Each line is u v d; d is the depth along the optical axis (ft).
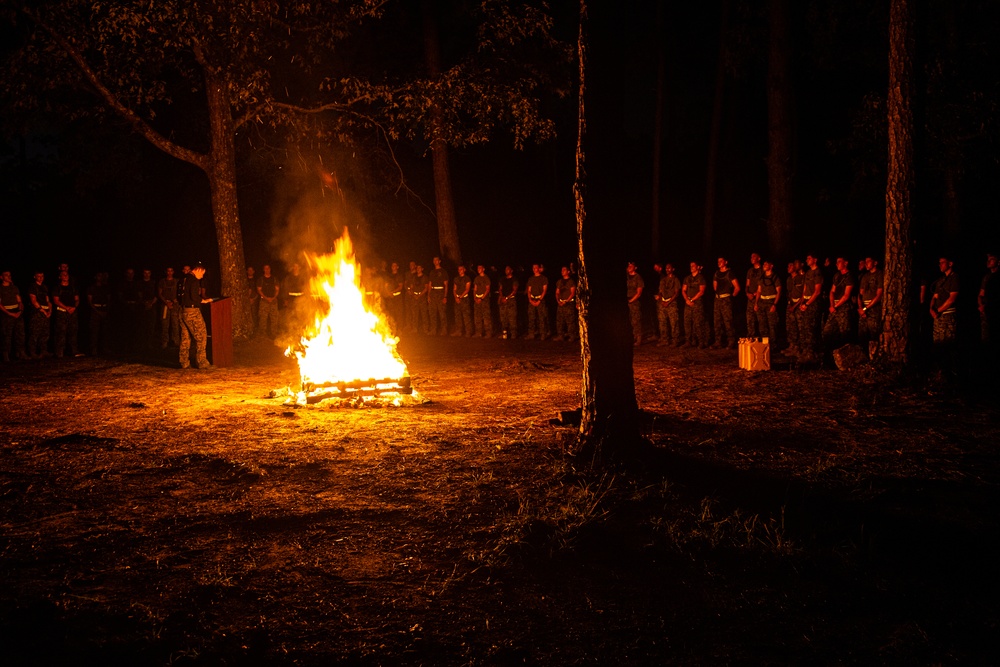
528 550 19.27
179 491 24.45
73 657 14.55
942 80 57.77
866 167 67.00
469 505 22.63
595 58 26.63
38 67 60.23
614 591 17.19
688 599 16.80
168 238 99.35
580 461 26.50
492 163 117.60
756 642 15.06
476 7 68.49
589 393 27.32
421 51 81.76
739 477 25.30
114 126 75.41
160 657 14.60
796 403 37.96
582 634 15.40
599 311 26.96
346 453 28.91
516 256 106.83
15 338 57.26
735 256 102.42
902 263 43.29
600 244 26.86
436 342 67.62
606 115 26.73
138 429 33.55
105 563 18.75
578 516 21.43
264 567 18.48
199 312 52.21
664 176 115.55
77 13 57.11
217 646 14.97
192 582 17.69
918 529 20.67
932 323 48.62
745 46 72.54
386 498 23.48
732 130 92.99
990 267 49.06
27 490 24.58
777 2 63.87
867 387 41.04
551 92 76.28
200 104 80.64
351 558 18.99
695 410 36.78
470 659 14.51
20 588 17.39
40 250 100.83
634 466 25.82
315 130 72.13
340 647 14.94
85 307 83.92
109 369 52.65
